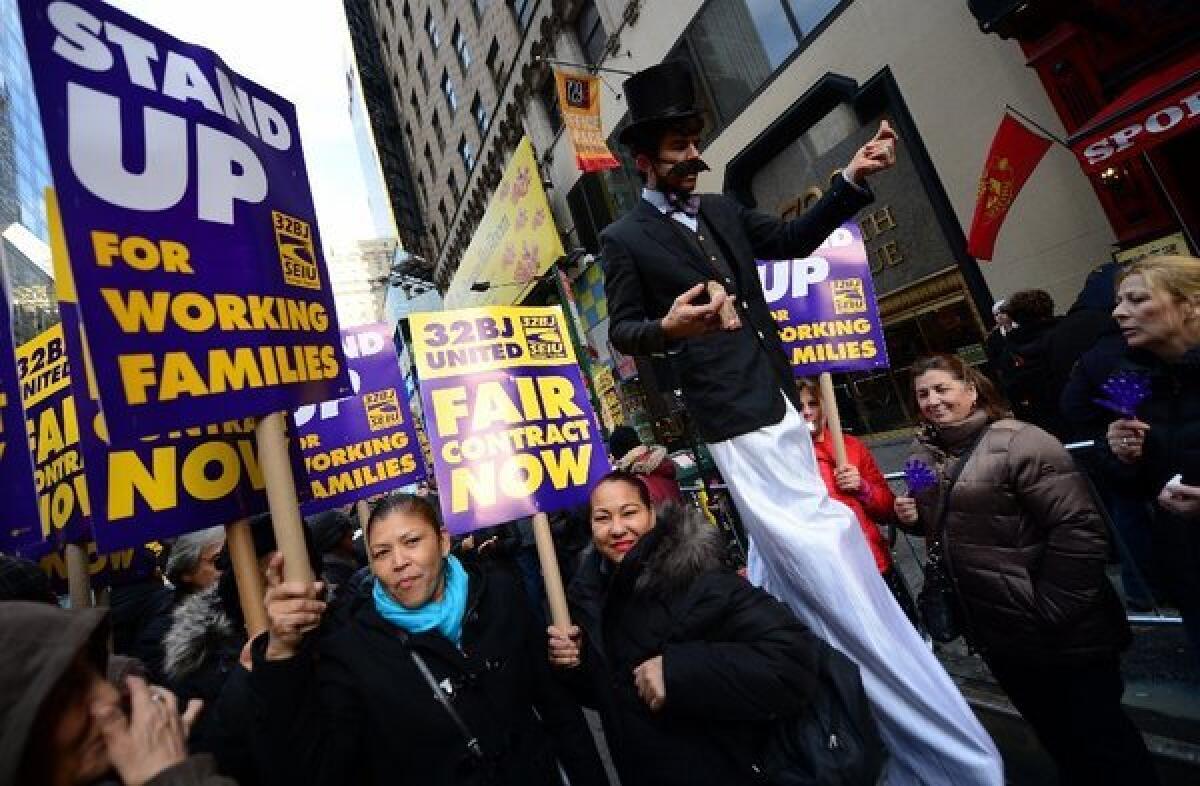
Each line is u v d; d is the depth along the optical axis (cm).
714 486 482
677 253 170
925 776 162
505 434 225
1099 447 195
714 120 994
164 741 90
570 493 226
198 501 152
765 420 156
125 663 127
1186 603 181
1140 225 508
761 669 146
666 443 1255
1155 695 248
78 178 111
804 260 296
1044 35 526
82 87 115
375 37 2822
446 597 176
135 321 113
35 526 176
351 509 627
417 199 2720
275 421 131
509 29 1503
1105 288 345
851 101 757
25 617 77
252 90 155
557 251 1238
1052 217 584
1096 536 173
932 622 206
